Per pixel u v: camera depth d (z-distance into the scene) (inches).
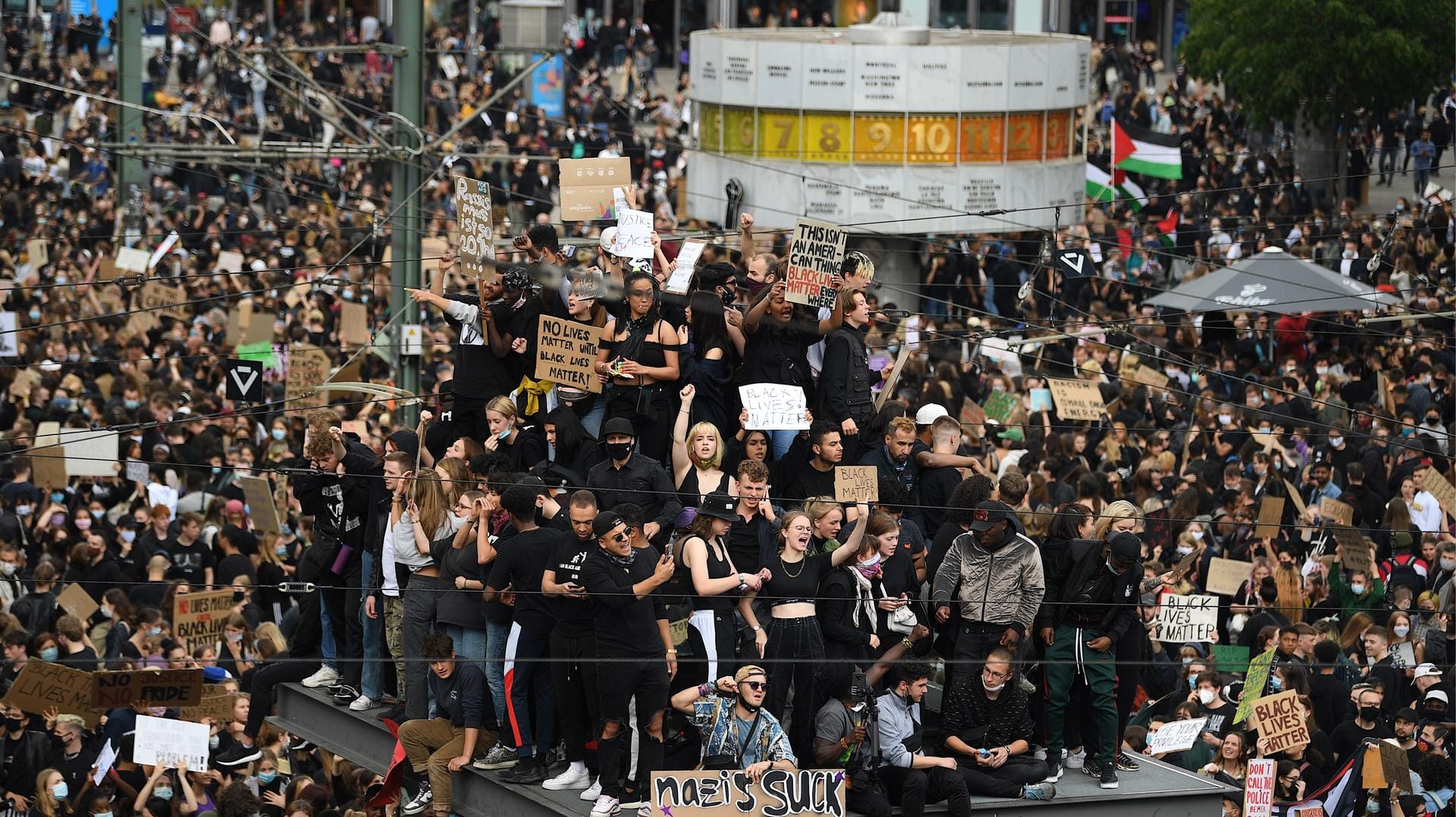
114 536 2314.2
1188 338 3149.6
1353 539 2203.5
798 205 3932.1
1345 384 2979.8
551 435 1723.7
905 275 3887.8
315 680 1870.1
